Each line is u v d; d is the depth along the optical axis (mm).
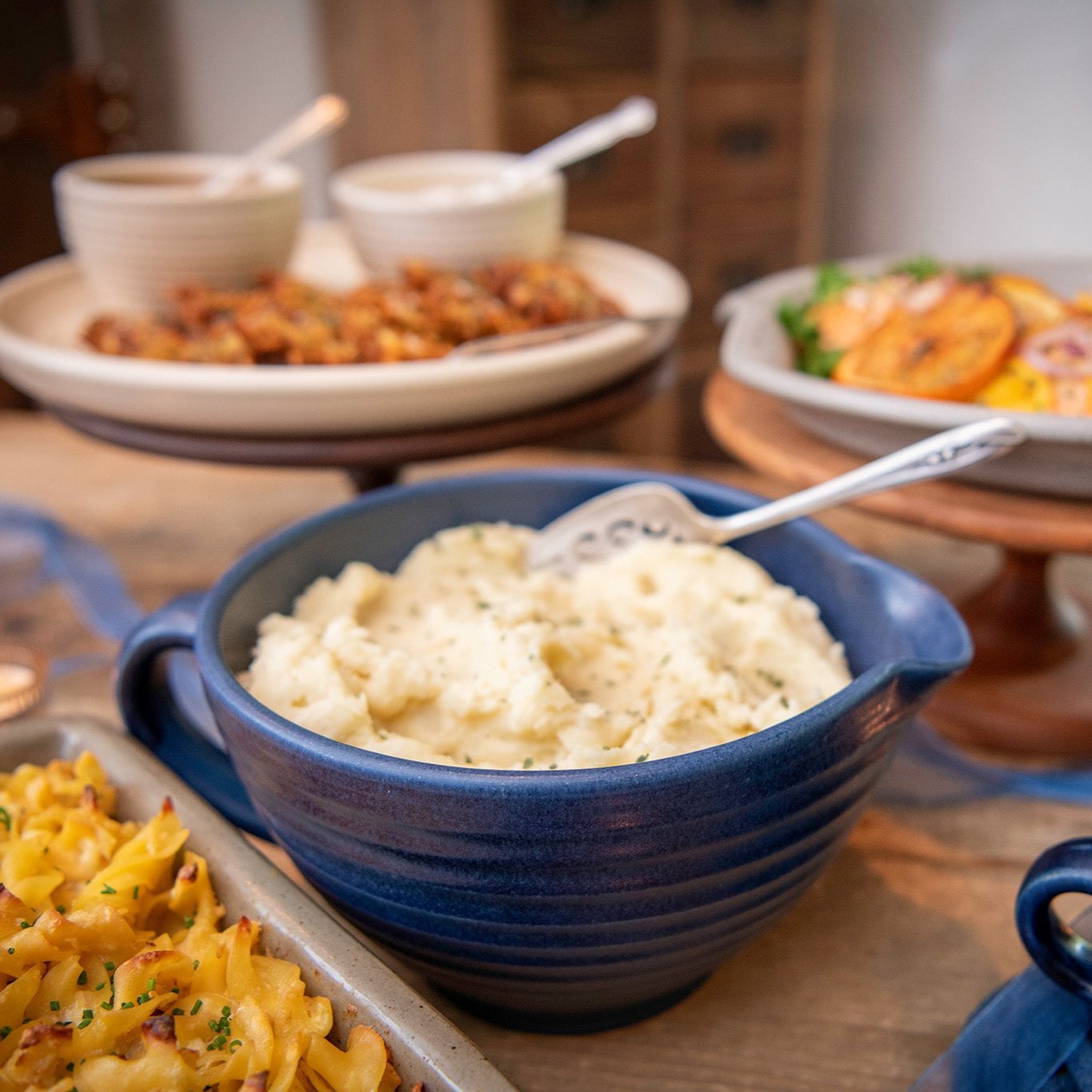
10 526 1247
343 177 1329
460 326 1075
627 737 603
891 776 844
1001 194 3035
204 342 1070
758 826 501
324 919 547
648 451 2789
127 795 665
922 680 537
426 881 513
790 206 2764
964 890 737
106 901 577
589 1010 594
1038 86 2881
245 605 670
